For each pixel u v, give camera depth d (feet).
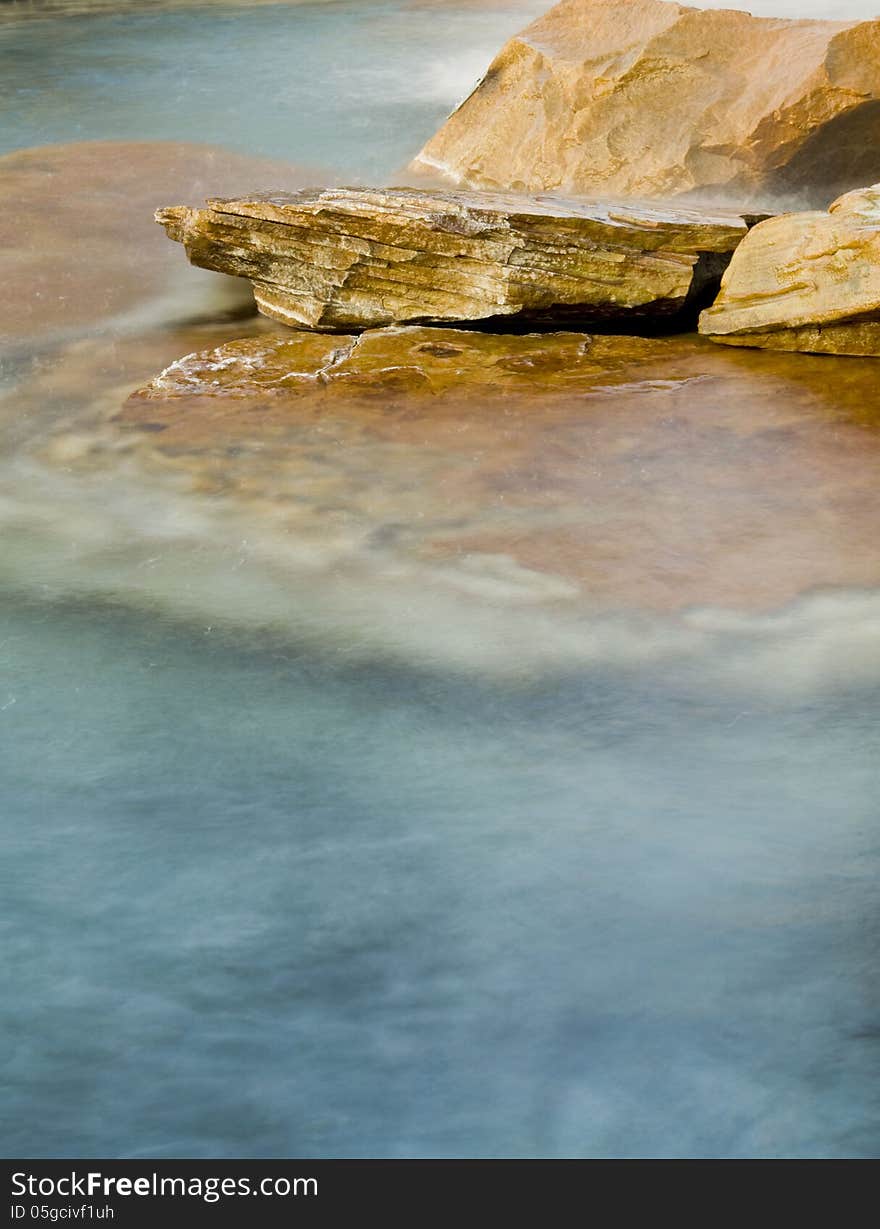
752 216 30.22
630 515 21.03
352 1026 11.24
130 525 21.58
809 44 36.17
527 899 12.84
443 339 28.32
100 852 13.58
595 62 38.58
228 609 19.01
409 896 12.89
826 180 37.32
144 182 44.32
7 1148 10.09
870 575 19.03
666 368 26.61
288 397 25.96
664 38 38.06
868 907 12.63
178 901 12.81
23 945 12.11
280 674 17.35
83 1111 10.39
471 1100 10.52
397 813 14.32
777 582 18.98
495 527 20.88
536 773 15.06
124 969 11.84
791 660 17.22
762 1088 10.60
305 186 44.16
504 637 18.03
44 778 14.99
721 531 20.43
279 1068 10.80
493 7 80.69
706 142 37.06
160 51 69.21
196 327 31.73
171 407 25.84
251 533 21.13
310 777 15.03
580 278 28.09
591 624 18.20
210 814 14.30
